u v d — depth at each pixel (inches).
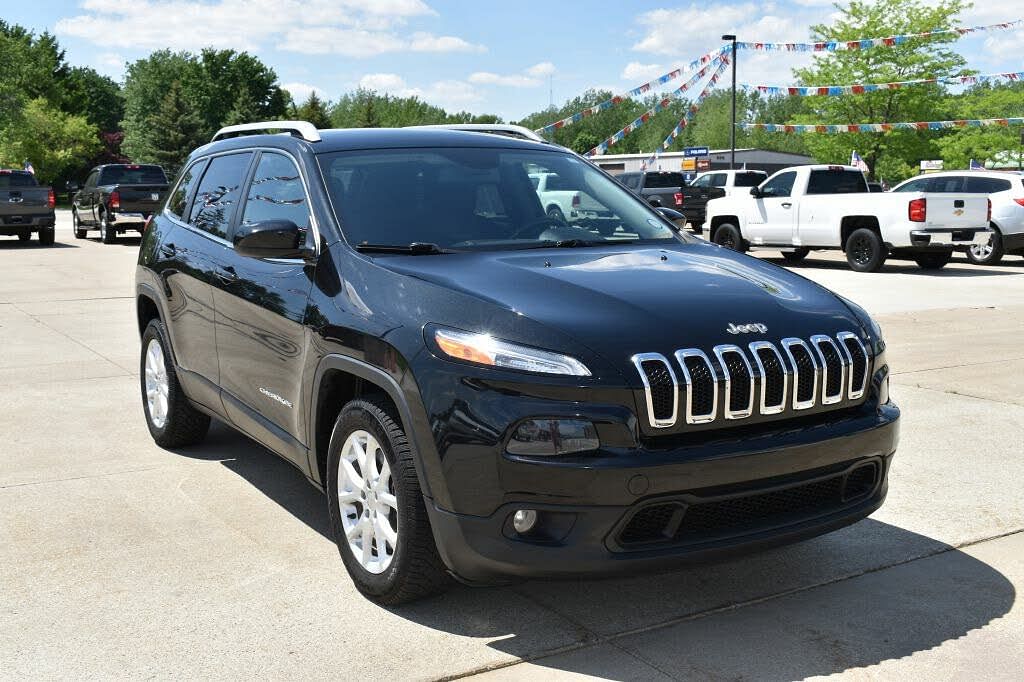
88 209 964.0
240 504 186.2
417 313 133.5
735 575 152.7
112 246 890.7
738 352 127.6
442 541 127.0
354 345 140.0
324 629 133.8
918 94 1758.1
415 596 137.6
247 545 165.3
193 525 174.9
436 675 121.3
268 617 137.6
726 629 133.9
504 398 121.2
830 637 131.5
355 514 146.9
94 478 202.1
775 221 735.1
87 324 412.8
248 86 3996.1
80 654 126.9
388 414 135.6
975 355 342.0
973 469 208.5
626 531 123.0
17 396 276.2
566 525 120.8
